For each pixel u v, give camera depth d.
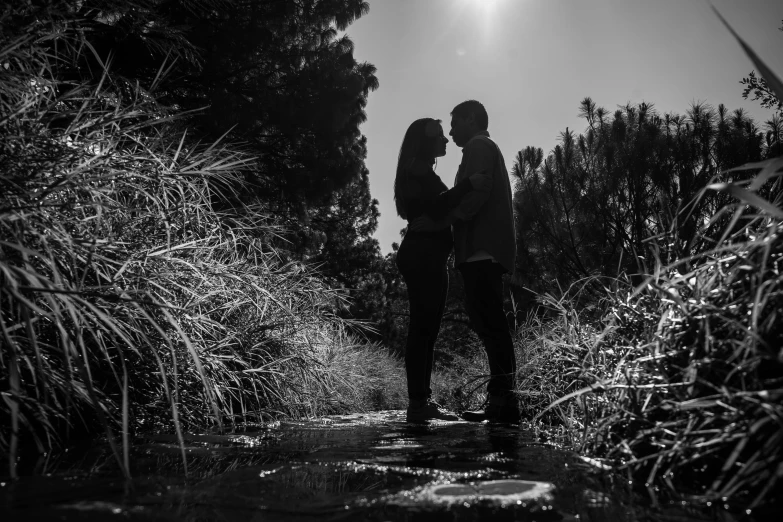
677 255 1.86
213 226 2.98
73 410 1.88
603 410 1.74
